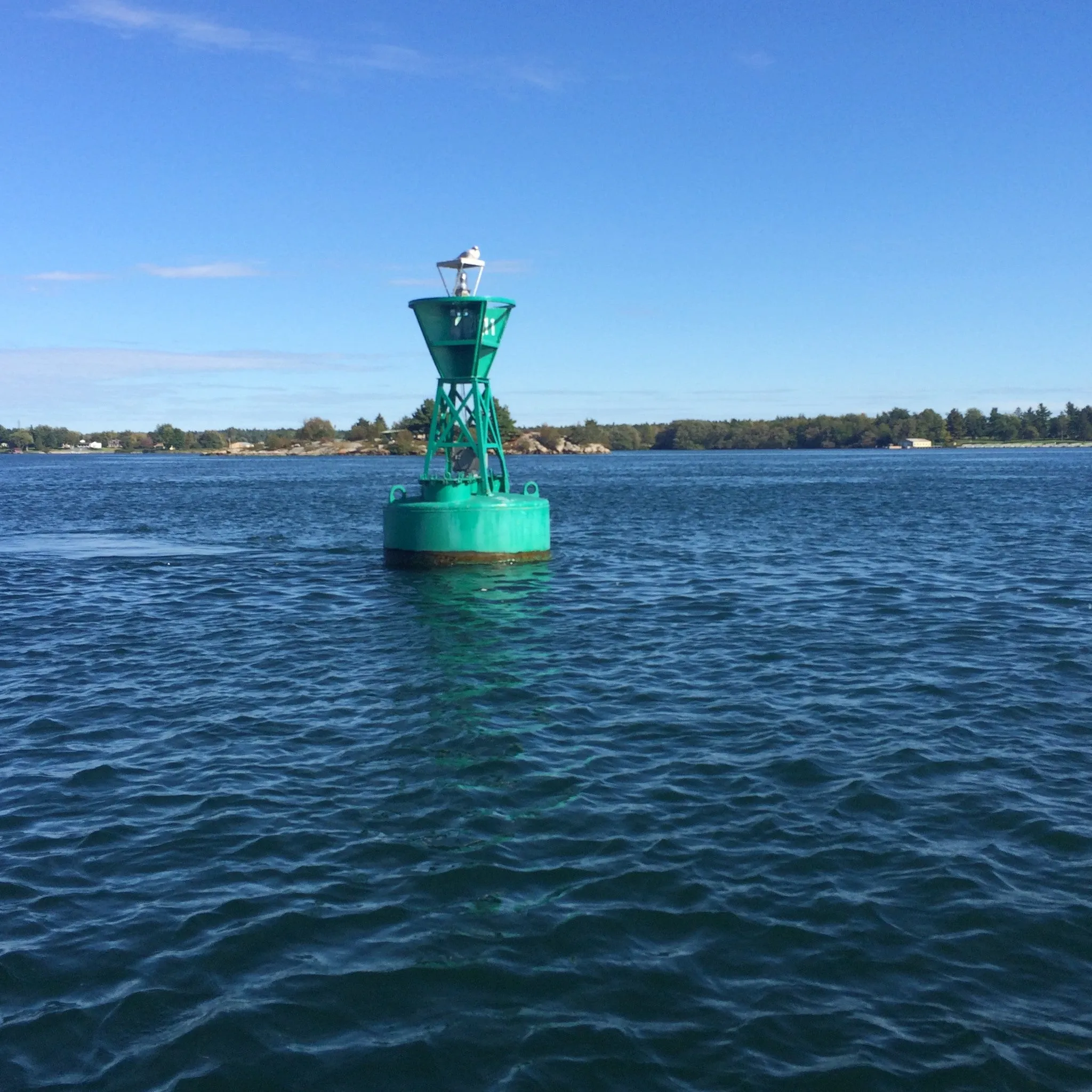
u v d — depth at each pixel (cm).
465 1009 837
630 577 3175
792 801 1260
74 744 1520
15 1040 800
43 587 3133
